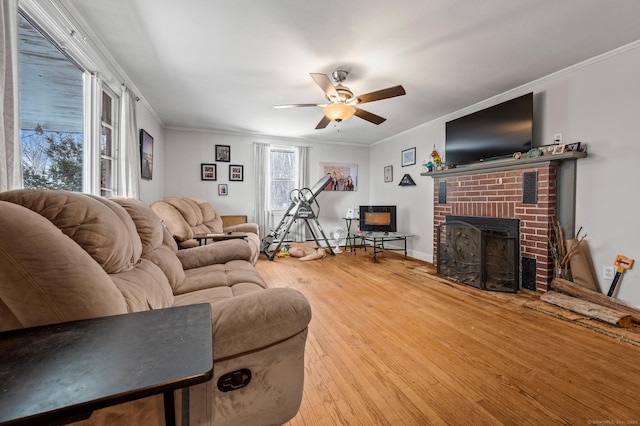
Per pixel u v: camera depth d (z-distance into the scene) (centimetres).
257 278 199
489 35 210
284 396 99
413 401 136
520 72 271
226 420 91
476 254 312
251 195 520
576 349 181
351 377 154
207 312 80
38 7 152
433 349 182
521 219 294
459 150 362
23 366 52
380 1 174
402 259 468
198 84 297
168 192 464
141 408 84
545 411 129
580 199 260
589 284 248
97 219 110
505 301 267
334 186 583
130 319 75
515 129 294
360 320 227
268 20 191
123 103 265
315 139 556
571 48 230
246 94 326
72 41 183
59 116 195
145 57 240
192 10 181
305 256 475
